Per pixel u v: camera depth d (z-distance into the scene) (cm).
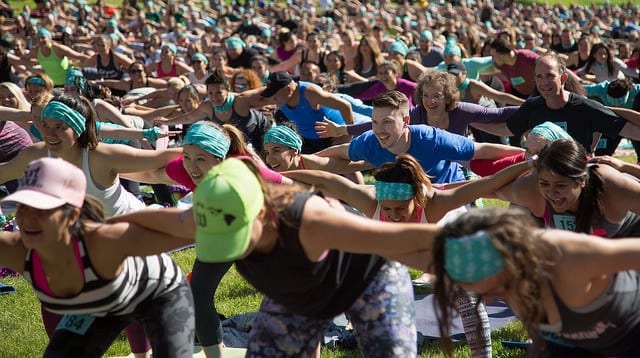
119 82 1598
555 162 457
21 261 423
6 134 948
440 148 647
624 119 730
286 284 398
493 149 642
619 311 367
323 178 568
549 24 3456
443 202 513
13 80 1366
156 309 449
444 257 330
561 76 735
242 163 371
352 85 1248
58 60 1830
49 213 391
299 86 995
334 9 3784
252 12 3578
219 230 355
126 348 668
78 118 581
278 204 379
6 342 693
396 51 1547
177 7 3447
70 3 3588
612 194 481
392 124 646
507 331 672
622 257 335
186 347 451
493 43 1276
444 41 2077
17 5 4112
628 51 2036
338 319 718
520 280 324
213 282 571
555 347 404
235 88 1236
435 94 787
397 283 436
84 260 407
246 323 699
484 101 1187
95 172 601
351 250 373
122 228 407
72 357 443
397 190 505
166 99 1409
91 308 429
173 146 1167
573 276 340
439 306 338
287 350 433
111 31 2558
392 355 423
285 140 687
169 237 412
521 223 328
